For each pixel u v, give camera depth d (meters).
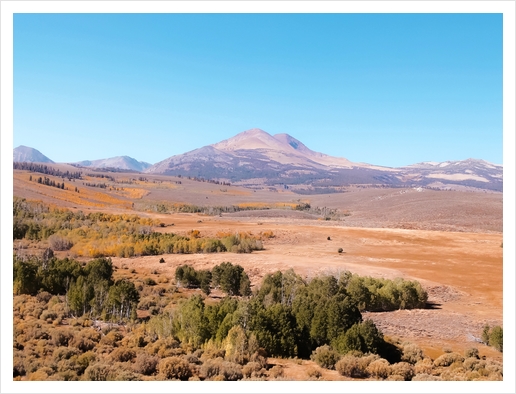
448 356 27.31
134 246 69.94
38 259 52.03
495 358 28.45
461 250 81.12
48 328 28.75
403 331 34.81
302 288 39.44
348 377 23.50
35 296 38.31
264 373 23.42
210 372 22.23
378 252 78.06
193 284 51.19
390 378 22.91
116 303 34.75
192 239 78.88
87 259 64.19
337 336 28.11
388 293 41.66
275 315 28.42
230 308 29.52
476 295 47.66
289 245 86.19
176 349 26.00
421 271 59.53
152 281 50.09
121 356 24.11
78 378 20.64
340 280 44.72
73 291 34.72
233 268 48.00
